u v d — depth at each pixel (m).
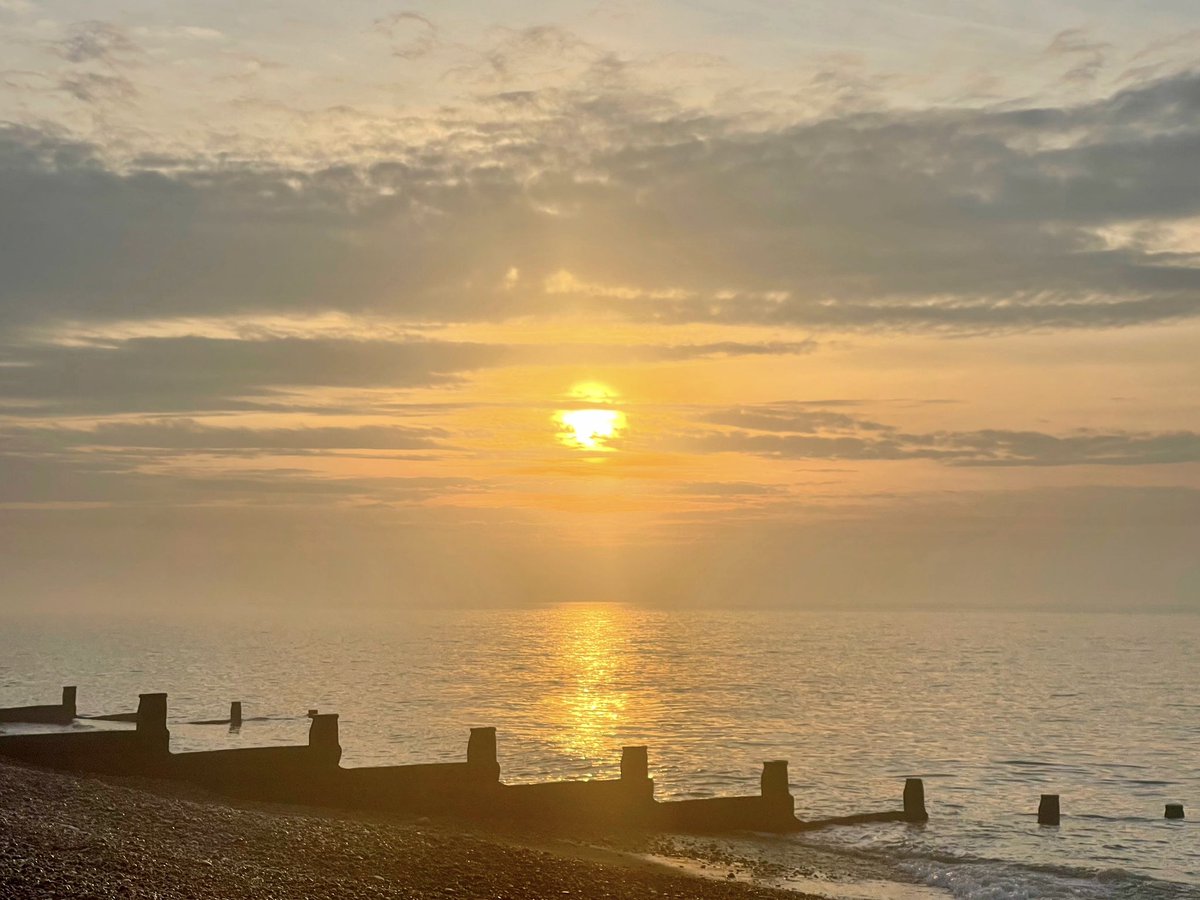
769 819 35.47
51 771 30.61
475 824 31.83
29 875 19.34
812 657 177.25
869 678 130.50
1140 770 59.69
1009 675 137.62
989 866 32.94
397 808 32.34
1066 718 87.75
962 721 84.25
